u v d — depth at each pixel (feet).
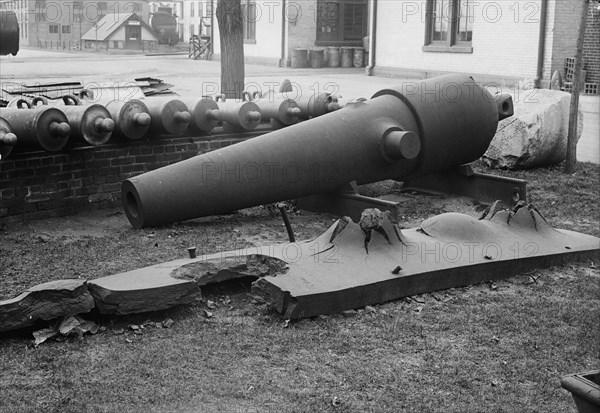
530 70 82.43
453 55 91.20
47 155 31.45
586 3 41.98
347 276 22.44
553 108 43.55
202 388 17.46
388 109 32.91
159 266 22.22
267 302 21.56
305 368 18.61
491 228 26.61
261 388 17.53
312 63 118.83
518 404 17.12
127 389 17.30
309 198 33.60
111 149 33.30
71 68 95.50
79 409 16.39
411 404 16.96
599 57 77.10
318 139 31.24
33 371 18.11
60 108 31.81
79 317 20.21
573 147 43.21
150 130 34.06
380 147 31.91
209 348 19.53
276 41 121.29
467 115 33.65
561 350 20.03
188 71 100.63
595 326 21.66
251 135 37.35
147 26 144.56
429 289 23.70
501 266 25.07
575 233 28.71
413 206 34.94
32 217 31.35
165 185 29.50
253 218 32.71
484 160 44.50
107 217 32.30
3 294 22.70
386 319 21.68
